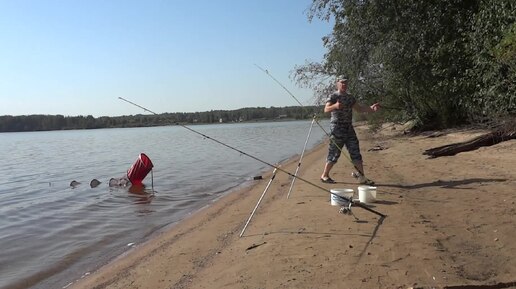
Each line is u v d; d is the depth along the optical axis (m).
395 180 9.52
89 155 33.78
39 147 49.03
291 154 26.38
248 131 78.69
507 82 13.55
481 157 11.93
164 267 5.86
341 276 4.40
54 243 8.40
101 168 23.34
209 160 24.88
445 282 4.07
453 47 15.99
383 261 4.69
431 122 23.47
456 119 22.16
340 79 9.09
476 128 19.25
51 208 12.24
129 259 6.80
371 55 20.08
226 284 4.59
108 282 5.70
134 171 15.99
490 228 5.54
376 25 19.12
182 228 8.57
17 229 9.69
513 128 13.23
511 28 12.21
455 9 16.23
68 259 7.34
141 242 8.01
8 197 14.60
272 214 7.56
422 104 22.70
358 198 7.79
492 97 14.38
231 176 17.33
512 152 11.96
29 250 7.97
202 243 6.80
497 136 13.21
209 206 10.99
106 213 11.18
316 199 8.16
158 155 30.27
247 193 11.93
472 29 14.91
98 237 8.67
